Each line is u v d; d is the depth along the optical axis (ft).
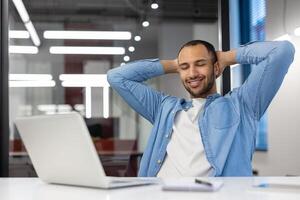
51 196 3.33
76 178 3.73
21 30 14.73
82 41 17.19
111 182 3.75
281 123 11.47
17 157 11.06
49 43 16.71
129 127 15.74
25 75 16.01
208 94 6.77
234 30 11.76
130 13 16.71
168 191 3.42
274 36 11.89
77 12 16.47
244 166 6.05
